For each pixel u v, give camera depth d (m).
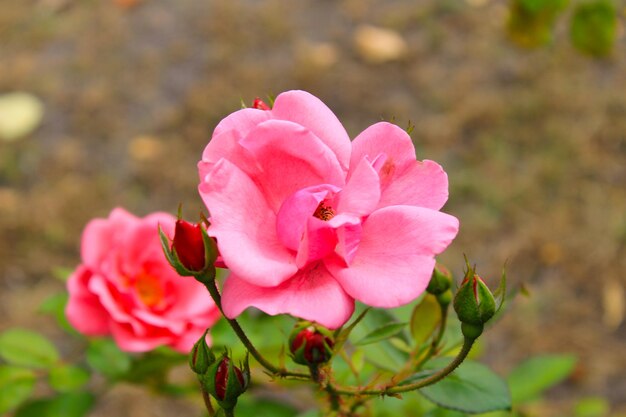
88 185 1.51
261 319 0.65
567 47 1.69
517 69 1.68
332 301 0.49
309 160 0.51
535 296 1.33
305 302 0.49
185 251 0.50
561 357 0.74
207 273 0.51
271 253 0.50
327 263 0.50
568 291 1.35
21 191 1.51
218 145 0.51
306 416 0.62
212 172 0.50
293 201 0.50
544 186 1.47
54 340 1.30
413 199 0.51
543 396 1.25
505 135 1.56
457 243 1.40
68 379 0.69
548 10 0.76
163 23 1.85
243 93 1.67
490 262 1.38
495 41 1.75
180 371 1.06
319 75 1.70
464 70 1.69
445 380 0.57
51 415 0.69
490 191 1.46
